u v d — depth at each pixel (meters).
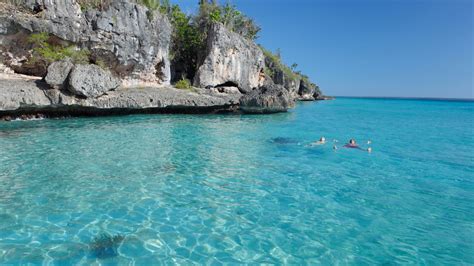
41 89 15.62
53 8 16.88
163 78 24.00
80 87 16.06
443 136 16.89
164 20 23.28
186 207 6.26
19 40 16.47
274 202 6.70
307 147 12.58
